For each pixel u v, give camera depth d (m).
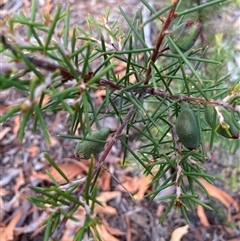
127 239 0.18
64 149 0.21
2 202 0.19
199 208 0.19
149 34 0.21
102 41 0.09
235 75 0.18
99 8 0.25
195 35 0.08
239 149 0.19
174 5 0.07
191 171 0.10
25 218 0.19
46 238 0.06
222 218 0.19
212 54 0.17
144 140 0.20
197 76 0.07
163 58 0.20
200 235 0.18
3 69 0.05
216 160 0.19
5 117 0.05
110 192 0.19
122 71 0.21
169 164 0.09
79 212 0.16
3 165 0.21
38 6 0.25
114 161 0.20
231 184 0.19
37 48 0.06
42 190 0.06
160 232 0.19
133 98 0.09
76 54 0.06
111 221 0.19
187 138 0.08
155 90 0.09
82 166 0.20
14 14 0.07
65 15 0.06
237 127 0.08
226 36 0.19
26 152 0.21
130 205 0.19
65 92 0.06
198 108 0.08
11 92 0.22
